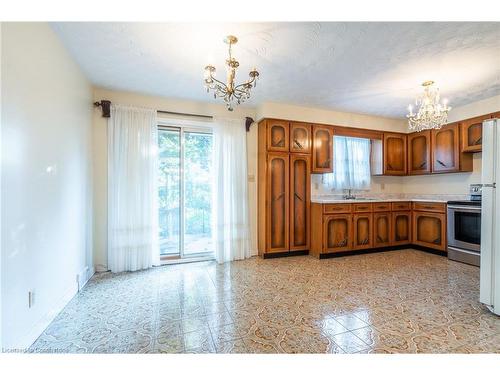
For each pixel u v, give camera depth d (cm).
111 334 173
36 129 169
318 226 370
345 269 315
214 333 174
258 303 221
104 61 241
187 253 366
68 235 223
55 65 197
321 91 319
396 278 282
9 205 139
